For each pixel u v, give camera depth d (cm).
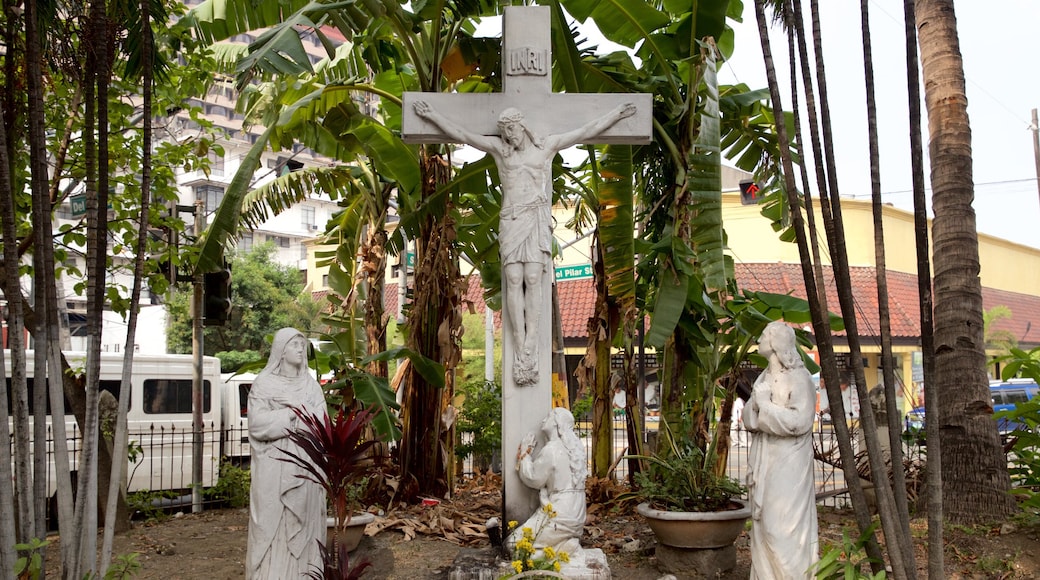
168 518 949
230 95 3722
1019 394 1719
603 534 764
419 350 920
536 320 651
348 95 929
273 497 536
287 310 2750
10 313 517
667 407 828
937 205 753
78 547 512
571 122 671
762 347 554
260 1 762
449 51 883
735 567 658
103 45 542
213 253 840
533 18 673
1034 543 631
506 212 654
